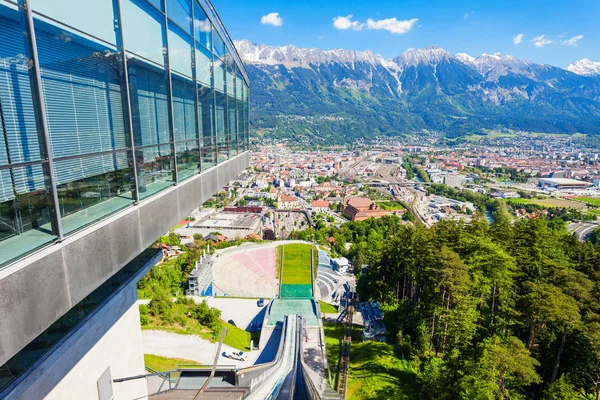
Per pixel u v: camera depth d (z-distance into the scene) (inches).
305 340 2021.4
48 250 306.3
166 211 550.6
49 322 302.8
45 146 311.0
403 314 2075.5
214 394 862.5
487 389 1121.4
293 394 799.1
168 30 549.3
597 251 2110.0
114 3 408.2
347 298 2960.1
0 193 268.5
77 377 532.7
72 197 347.9
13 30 275.9
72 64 344.8
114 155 418.0
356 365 1690.5
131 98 450.3
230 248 4165.8
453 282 1528.1
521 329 1642.5
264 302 2778.1
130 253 444.8
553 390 1256.8
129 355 697.6
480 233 1974.7
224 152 914.7
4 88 271.1
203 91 730.2
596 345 1226.0
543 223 2091.5
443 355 1589.6
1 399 399.2
